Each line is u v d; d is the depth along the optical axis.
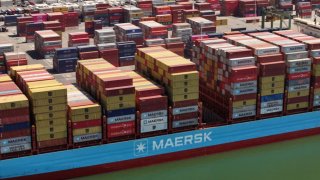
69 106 52.38
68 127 51.97
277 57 60.16
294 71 60.38
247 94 58.69
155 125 55.25
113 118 53.28
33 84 52.41
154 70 59.34
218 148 58.97
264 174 55.75
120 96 52.84
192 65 55.88
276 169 56.97
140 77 59.88
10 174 50.56
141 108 54.06
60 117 51.28
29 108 51.31
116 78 53.69
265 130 60.72
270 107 60.47
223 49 59.59
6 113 49.22
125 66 84.50
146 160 55.69
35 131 50.78
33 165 51.16
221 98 60.34
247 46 62.19
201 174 55.62
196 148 57.66
